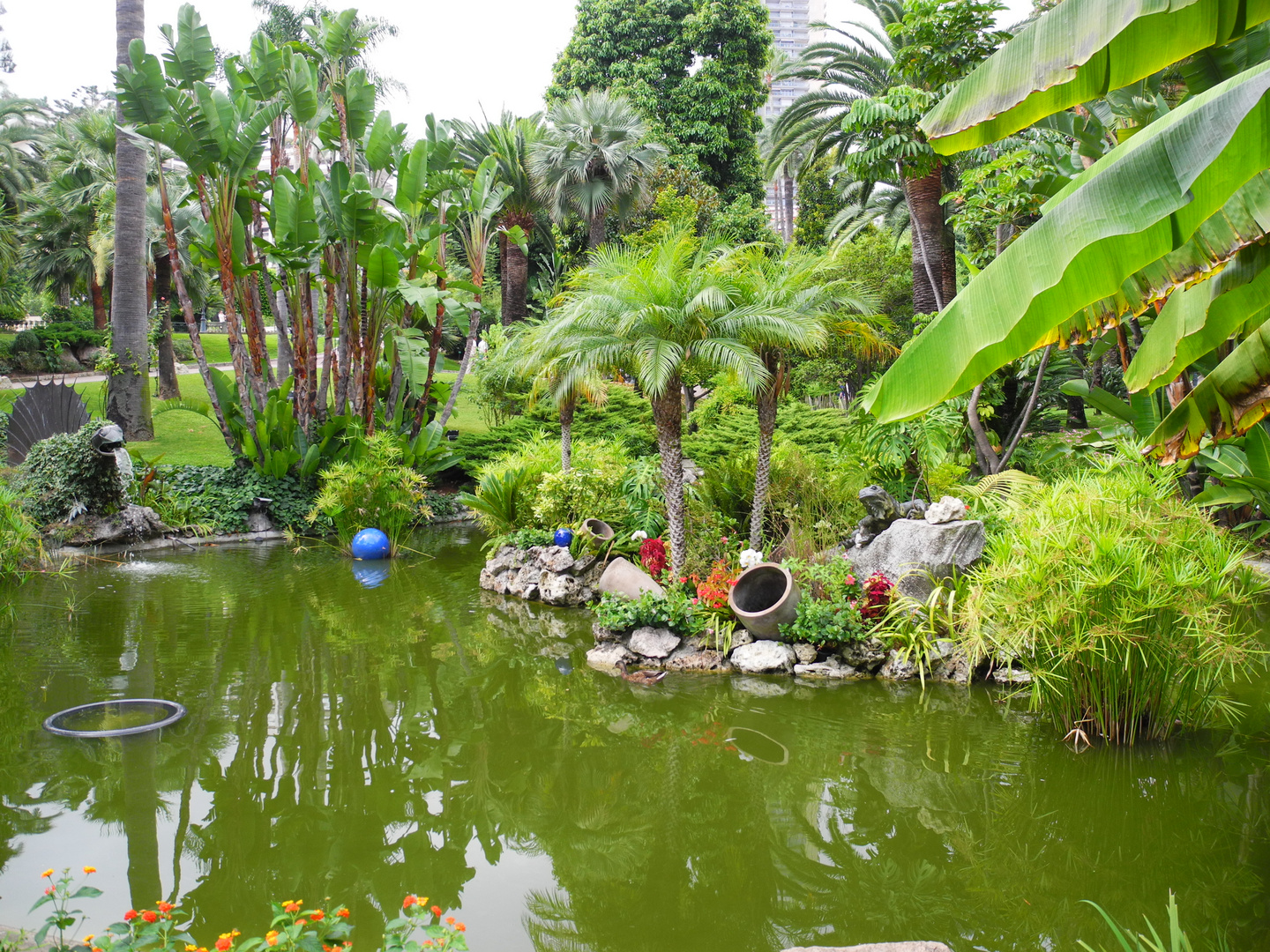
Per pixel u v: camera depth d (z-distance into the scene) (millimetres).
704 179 30859
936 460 9812
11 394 22812
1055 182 9258
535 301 31875
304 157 14555
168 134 12633
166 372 24172
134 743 5492
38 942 2787
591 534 9812
